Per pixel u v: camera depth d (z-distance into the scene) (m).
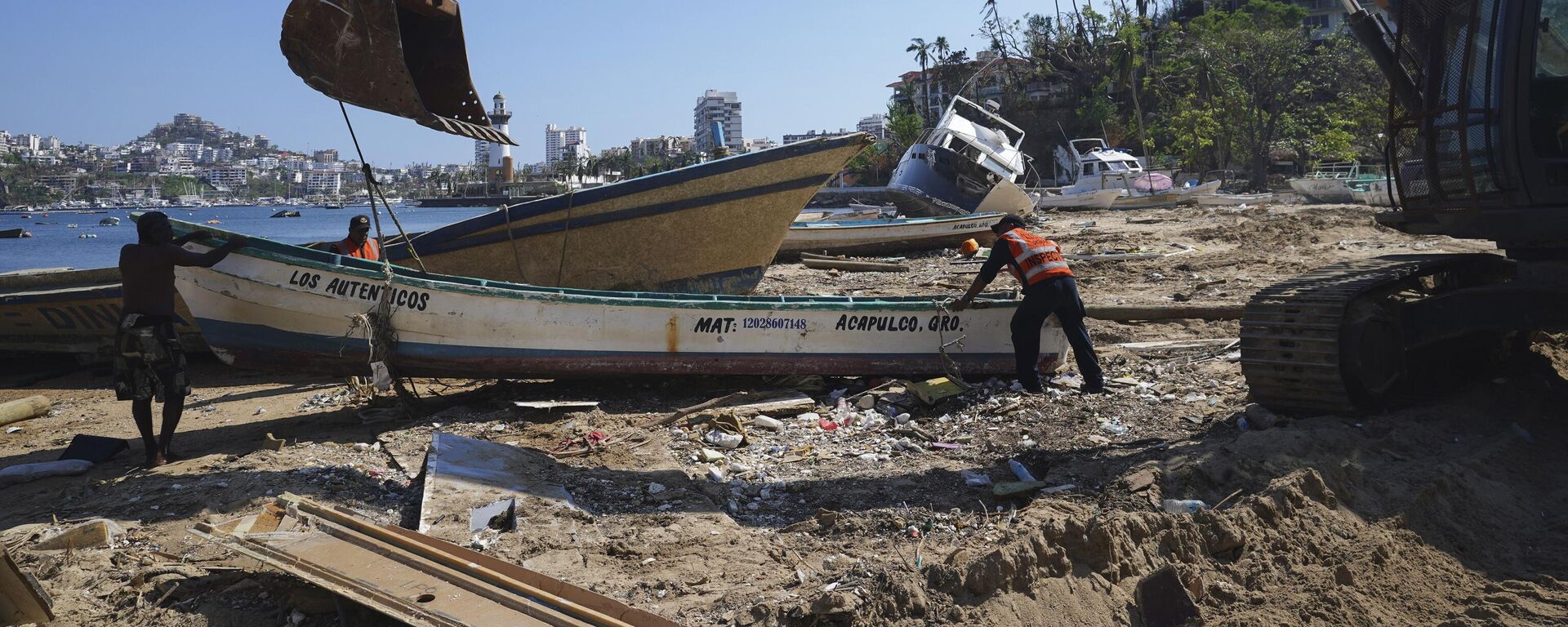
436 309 7.64
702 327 8.03
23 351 11.35
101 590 4.36
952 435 6.99
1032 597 4.05
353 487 5.84
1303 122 64.88
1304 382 6.49
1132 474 5.52
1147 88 72.44
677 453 6.63
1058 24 85.56
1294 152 65.44
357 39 6.62
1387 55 7.37
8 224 125.88
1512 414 6.71
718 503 5.62
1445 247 18.61
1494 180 6.26
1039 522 4.88
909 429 7.11
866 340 8.23
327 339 7.60
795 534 5.16
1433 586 4.40
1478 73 6.24
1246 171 69.31
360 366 7.78
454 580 3.99
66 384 10.65
